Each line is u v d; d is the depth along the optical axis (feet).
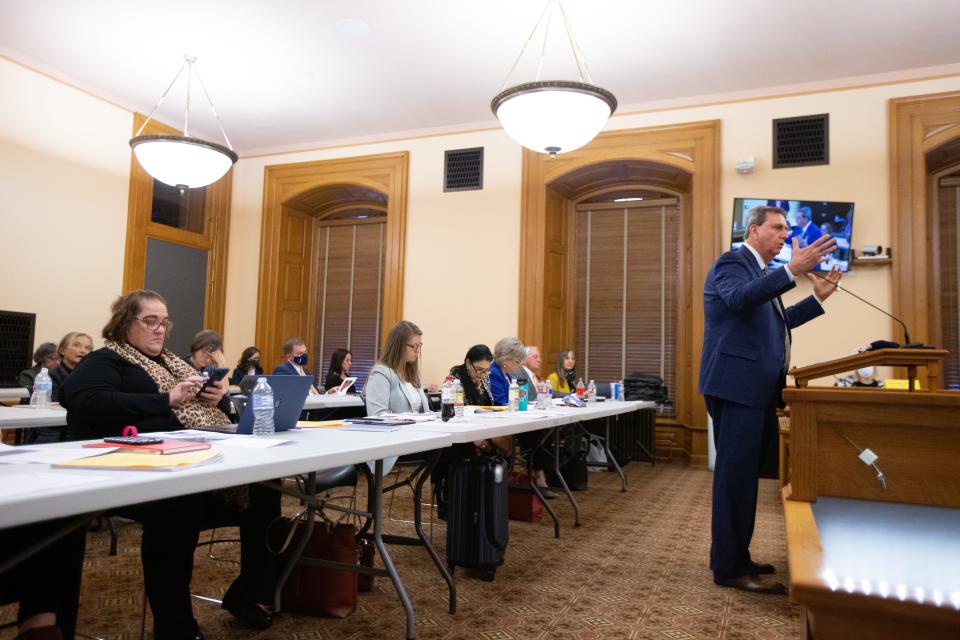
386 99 22.63
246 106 23.52
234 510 6.68
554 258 24.04
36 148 20.79
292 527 7.24
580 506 14.17
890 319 18.93
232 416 8.18
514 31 17.99
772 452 8.61
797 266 7.44
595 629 7.03
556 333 24.00
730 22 17.24
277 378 6.48
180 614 5.72
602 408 13.65
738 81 20.48
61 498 3.12
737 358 8.29
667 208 24.02
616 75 20.27
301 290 28.45
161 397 6.15
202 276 26.84
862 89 19.89
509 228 23.76
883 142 19.52
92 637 6.45
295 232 28.22
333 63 20.16
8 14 17.97
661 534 11.57
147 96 23.03
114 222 23.24
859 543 3.33
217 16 17.78
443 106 23.08
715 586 8.55
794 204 19.83
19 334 19.42
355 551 7.43
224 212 27.71
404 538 8.29
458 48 19.02
